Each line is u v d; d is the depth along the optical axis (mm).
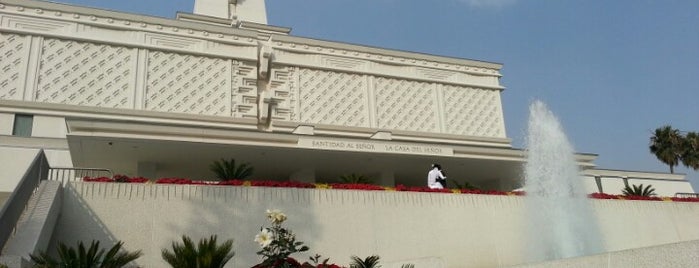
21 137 21953
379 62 30531
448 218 17062
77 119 18250
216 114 26000
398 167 24172
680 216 21188
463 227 17125
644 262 6539
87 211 13234
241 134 20078
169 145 19547
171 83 25672
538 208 18469
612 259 6945
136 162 21391
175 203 14086
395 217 16391
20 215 11219
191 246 10172
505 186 27188
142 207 13758
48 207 11617
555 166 19266
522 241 17688
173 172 22547
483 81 32938
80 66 24422
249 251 14289
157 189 14086
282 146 20547
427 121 30469
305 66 28484
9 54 23531
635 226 19812
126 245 13242
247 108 26656
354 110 28906
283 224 14906
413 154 22188
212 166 20891
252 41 27969
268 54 27422
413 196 16938
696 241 6012
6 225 9641
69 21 24812
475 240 17094
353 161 22812
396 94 30297
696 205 21938
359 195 16219
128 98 24688
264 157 21609
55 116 23281
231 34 27672
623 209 19891
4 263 7945
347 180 22094
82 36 24719
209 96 26141
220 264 10156
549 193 18812
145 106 24844
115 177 14266
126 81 24906
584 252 18172
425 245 16406
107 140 18703
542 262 8016
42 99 23469
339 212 15766
